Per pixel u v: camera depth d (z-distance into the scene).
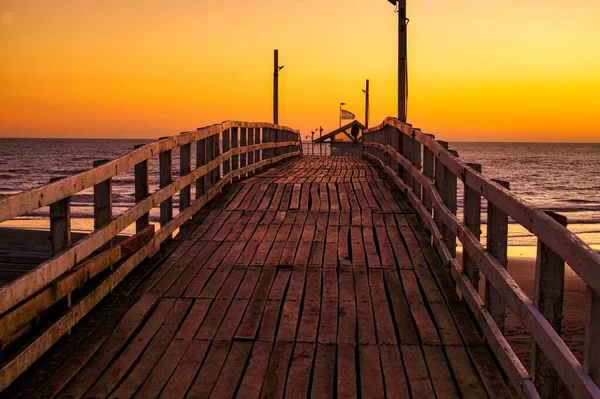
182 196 9.20
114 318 5.33
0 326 3.80
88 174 5.16
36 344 4.29
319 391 4.11
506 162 108.75
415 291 6.12
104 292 5.67
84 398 3.96
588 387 2.58
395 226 8.91
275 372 4.38
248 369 4.42
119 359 4.56
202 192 10.51
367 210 9.96
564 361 2.89
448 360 4.58
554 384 3.57
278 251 7.61
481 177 5.05
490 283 4.74
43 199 4.25
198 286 6.24
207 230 8.75
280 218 9.49
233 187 12.28
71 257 4.78
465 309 5.59
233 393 4.06
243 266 6.97
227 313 5.51
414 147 9.98
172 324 5.26
